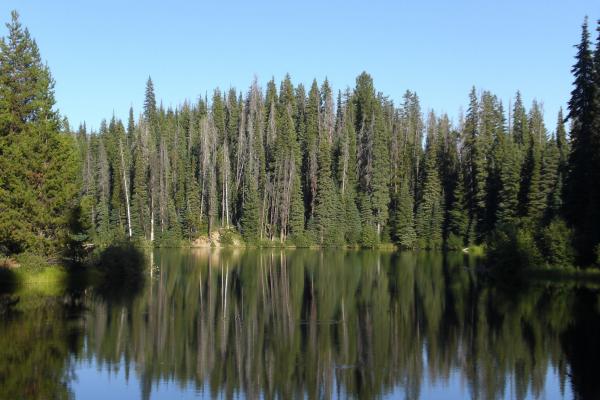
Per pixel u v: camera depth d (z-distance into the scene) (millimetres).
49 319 26156
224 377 18203
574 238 43469
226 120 112000
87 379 17656
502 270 41781
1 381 17250
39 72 37531
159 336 23547
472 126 86188
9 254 36438
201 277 44750
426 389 16938
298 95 117938
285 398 16219
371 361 20078
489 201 76000
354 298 34062
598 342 22281
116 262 41094
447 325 25844
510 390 16766
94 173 86812
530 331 24281
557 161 63750
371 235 84312
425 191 84125
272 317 28016
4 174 34781
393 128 108938
